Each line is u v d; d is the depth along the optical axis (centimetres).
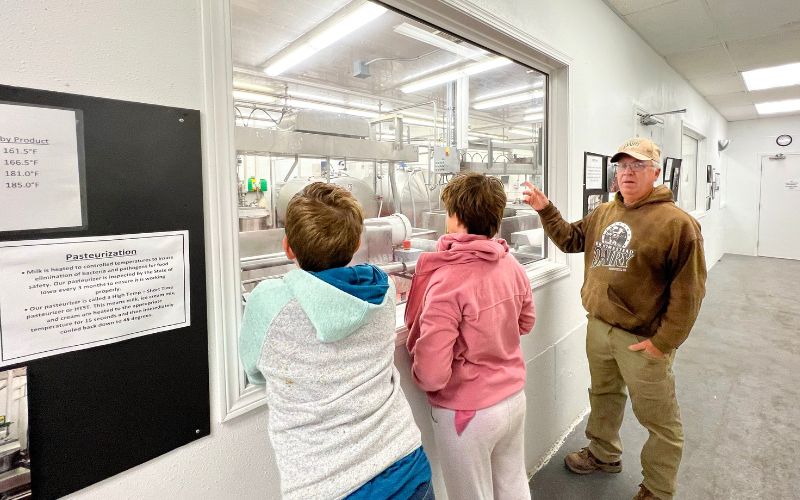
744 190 775
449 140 390
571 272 230
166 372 81
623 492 183
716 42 335
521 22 177
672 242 150
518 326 129
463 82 381
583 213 240
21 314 64
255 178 321
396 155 246
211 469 89
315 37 307
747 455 206
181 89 80
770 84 483
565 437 227
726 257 769
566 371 230
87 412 71
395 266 190
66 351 68
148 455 79
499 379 118
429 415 143
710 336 375
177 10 79
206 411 87
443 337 107
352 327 76
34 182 64
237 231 91
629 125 304
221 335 88
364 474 74
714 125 641
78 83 67
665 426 160
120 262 73
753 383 282
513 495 127
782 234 741
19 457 65
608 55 265
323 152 210
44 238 65
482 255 113
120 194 73
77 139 68
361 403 77
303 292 74
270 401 76
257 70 388
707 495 179
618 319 166
